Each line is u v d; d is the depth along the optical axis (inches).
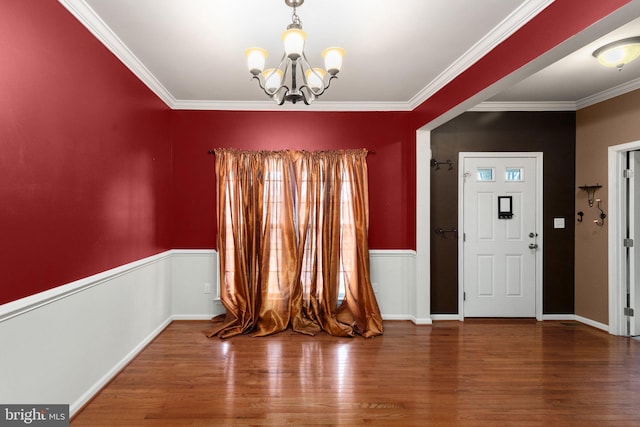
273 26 94.4
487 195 163.2
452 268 163.3
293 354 122.2
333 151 156.1
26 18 68.2
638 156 141.7
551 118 161.5
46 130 74.0
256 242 151.9
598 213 150.9
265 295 148.7
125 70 109.4
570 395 96.0
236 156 153.3
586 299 156.9
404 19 91.4
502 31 94.6
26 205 68.7
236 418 84.4
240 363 114.4
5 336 63.6
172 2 83.0
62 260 79.5
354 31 97.2
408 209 160.9
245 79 130.6
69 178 82.0
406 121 160.9
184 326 150.5
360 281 151.6
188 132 156.8
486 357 120.7
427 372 109.2
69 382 82.4
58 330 78.2
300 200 153.8
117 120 104.7
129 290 113.5
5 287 63.7
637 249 141.7
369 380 103.7
